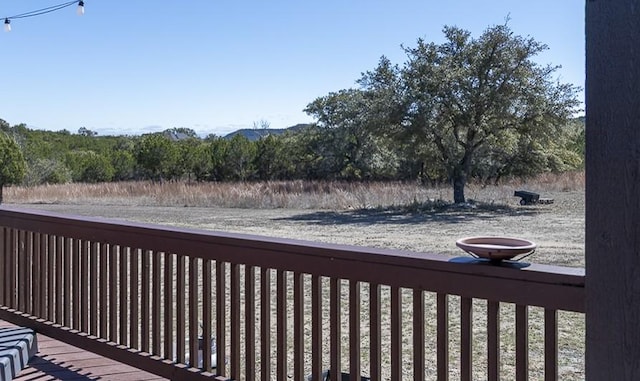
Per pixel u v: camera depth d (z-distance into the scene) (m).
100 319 3.39
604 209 1.60
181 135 51.47
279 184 29.17
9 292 4.00
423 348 2.21
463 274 2.09
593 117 1.60
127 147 47.53
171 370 2.98
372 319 2.35
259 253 2.69
